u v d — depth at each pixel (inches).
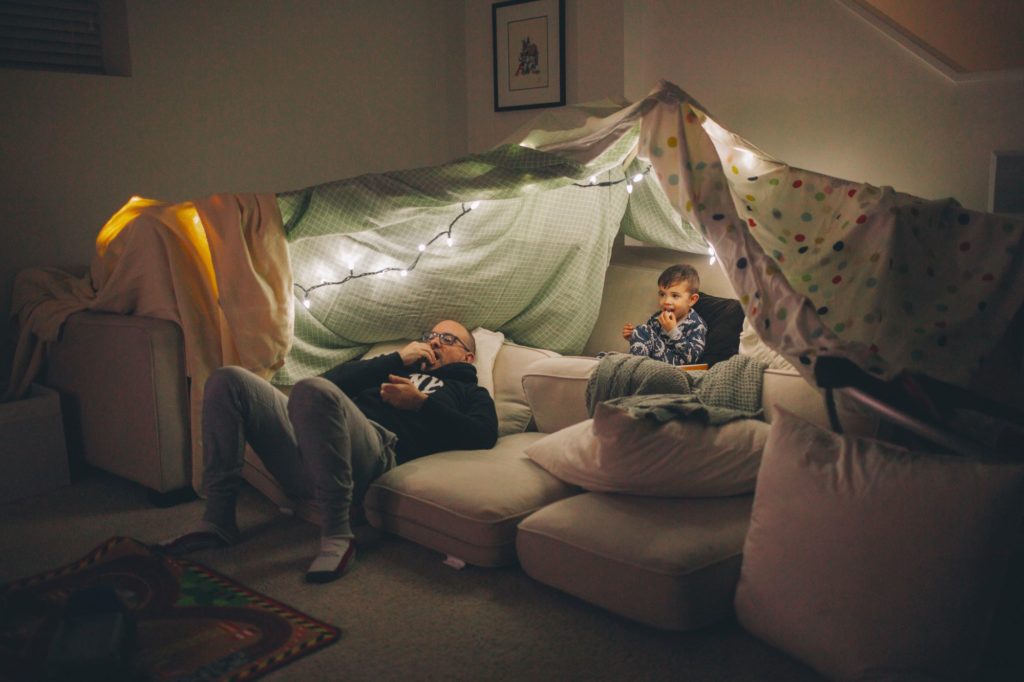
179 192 148.2
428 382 106.0
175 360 105.5
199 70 148.2
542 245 124.3
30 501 110.0
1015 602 69.8
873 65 122.7
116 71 139.7
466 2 182.1
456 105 186.4
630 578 74.0
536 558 82.3
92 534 98.7
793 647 67.9
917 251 88.7
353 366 105.0
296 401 86.6
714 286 125.9
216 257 101.5
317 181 166.9
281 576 86.4
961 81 114.9
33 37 132.0
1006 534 59.1
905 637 60.9
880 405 69.9
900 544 61.7
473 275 121.1
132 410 108.0
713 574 73.1
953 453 73.2
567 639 74.0
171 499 107.9
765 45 133.6
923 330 85.2
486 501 86.5
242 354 103.3
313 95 163.8
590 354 131.2
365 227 105.3
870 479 64.8
